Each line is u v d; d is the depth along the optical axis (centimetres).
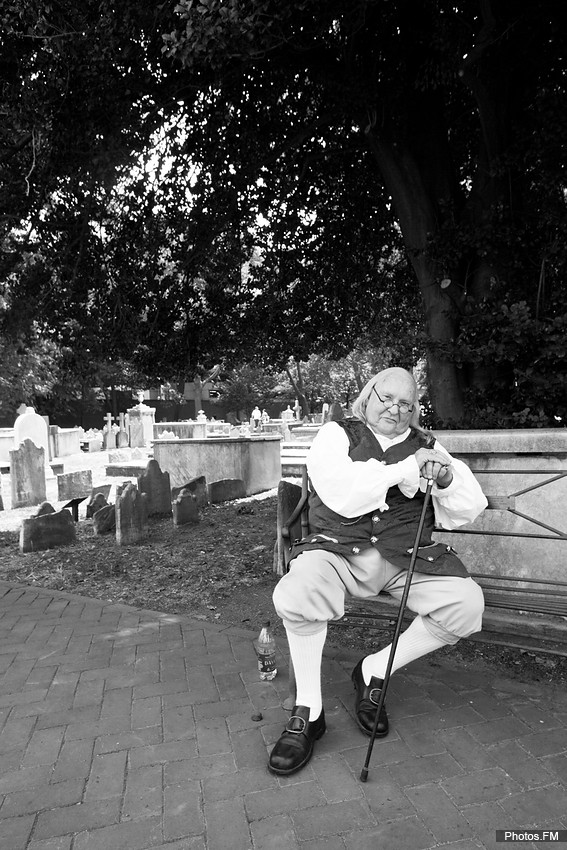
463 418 496
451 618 230
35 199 601
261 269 768
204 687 288
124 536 600
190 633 360
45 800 208
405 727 247
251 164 636
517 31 447
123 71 482
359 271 792
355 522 239
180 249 688
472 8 448
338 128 637
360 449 243
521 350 430
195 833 190
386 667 238
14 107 509
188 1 353
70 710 270
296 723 229
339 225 766
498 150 498
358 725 248
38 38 462
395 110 508
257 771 221
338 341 852
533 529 365
